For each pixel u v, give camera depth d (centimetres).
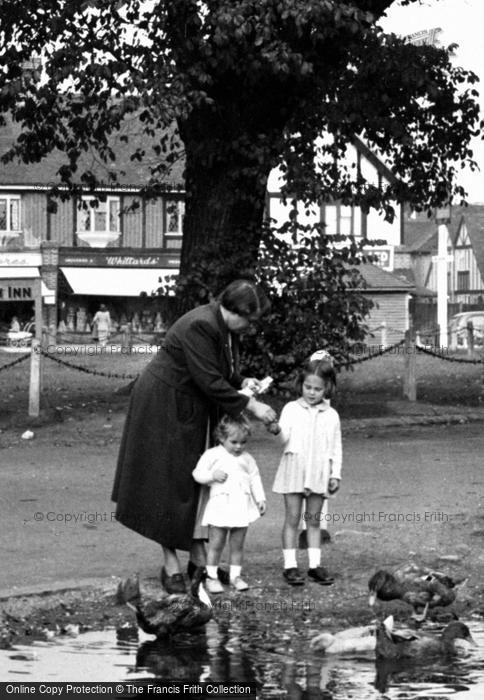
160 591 856
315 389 905
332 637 739
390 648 722
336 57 2097
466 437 1839
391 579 816
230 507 863
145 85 1888
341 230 6394
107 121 2102
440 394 2436
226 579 897
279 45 1839
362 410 2117
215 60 1905
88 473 1447
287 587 880
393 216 2423
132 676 670
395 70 2189
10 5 2048
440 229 5175
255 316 864
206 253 2078
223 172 2106
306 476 893
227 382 856
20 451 1681
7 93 1997
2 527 1084
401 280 6112
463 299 9444
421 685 661
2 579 880
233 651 729
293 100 2116
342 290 2083
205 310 861
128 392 2352
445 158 2470
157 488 848
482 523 1094
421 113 2400
